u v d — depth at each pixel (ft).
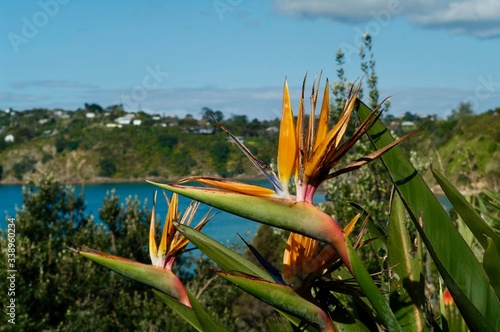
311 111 6.22
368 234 8.66
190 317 7.36
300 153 6.04
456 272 6.42
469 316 6.42
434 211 6.54
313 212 5.98
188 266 46.62
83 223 52.95
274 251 48.37
